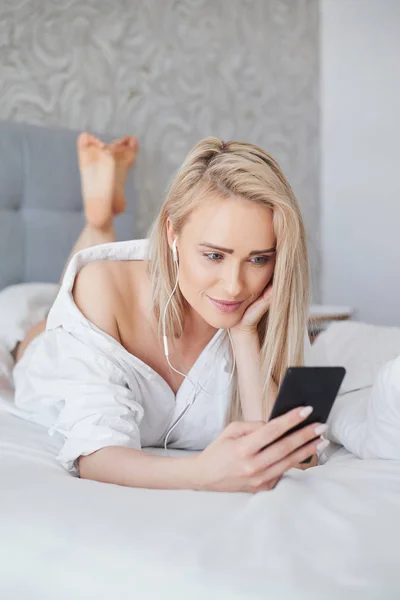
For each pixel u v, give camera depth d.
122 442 0.97
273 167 0.98
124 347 1.16
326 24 3.50
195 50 3.01
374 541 0.69
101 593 0.65
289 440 0.84
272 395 1.11
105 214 2.11
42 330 1.77
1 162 2.35
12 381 1.67
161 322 1.13
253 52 3.23
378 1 3.36
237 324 1.13
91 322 1.11
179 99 2.95
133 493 0.84
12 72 2.48
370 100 3.42
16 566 0.71
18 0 2.48
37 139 2.44
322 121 3.54
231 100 3.15
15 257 2.38
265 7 3.27
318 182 3.56
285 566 0.63
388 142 3.39
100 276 1.15
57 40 2.58
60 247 2.49
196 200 0.95
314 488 0.86
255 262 0.97
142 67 2.83
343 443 1.19
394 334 1.70
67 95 2.62
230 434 0.87
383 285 3.46
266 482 0.86
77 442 0.98
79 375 1.07
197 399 1.18
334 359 1.56
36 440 1.18
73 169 2.54
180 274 1.02
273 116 3.33
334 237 3.56
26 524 0.75
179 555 0.66
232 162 0.93
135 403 1.04
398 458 1.04
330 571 0.63
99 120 2.70
